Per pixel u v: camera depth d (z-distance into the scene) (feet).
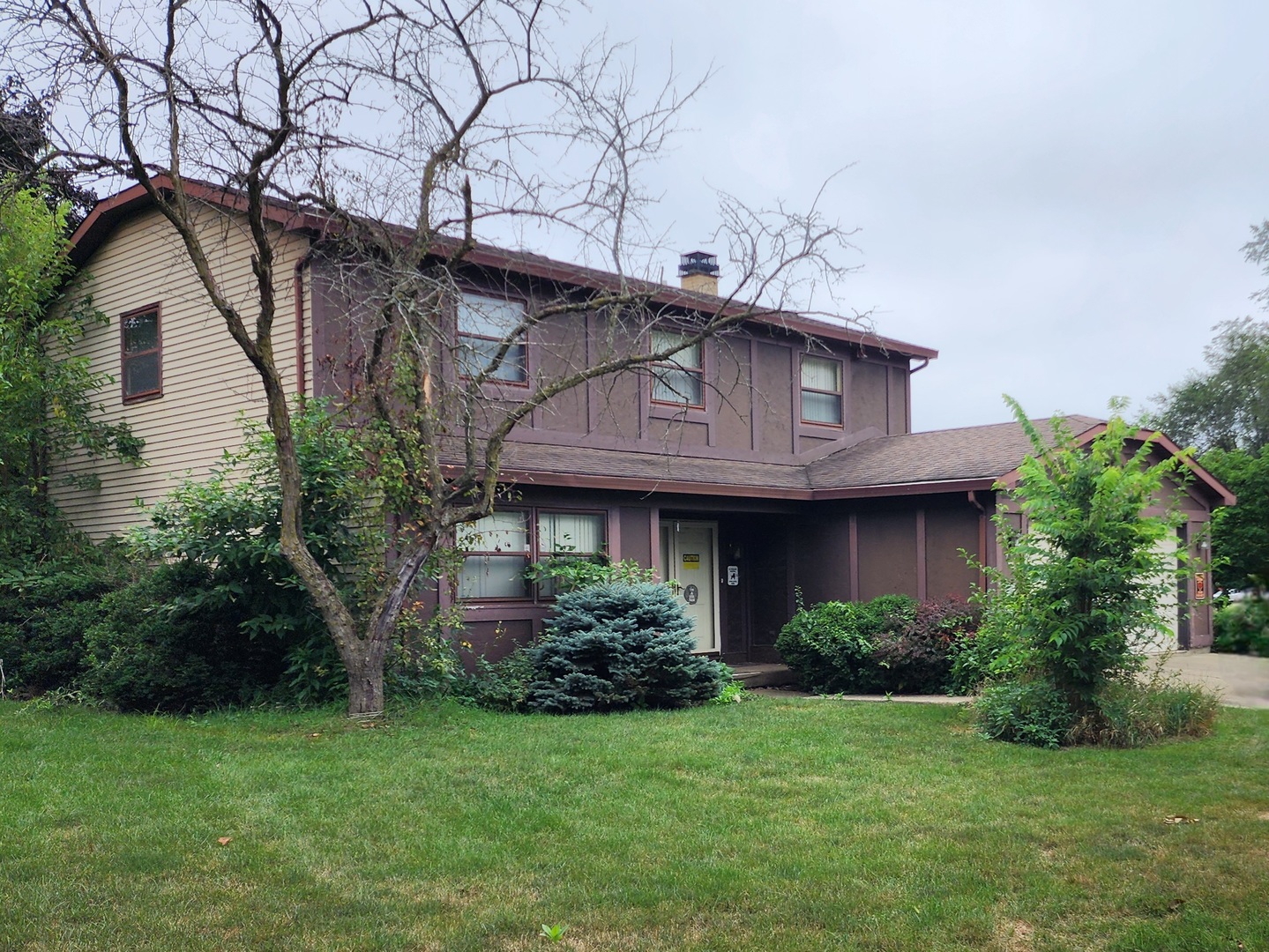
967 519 51.49
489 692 40.16
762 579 59.72
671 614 42.75
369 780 25.90
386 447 37.88
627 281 39.01
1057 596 33.17
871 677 48.55
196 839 20.77
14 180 34.99
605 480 46.42
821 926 16.88
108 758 27.71
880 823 22.72
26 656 41.91
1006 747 31.50
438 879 18.90
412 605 39.65
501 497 44.73
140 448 51.57
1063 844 21.13
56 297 55.21
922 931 16.60
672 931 16.69
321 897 17.87
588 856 20.26
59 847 20.07
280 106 31.99
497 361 37.32
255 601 38.32
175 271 50.06
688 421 55.42
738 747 31.12
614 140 35.22
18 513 48.65
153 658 36.40
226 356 47.34
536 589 46.24
